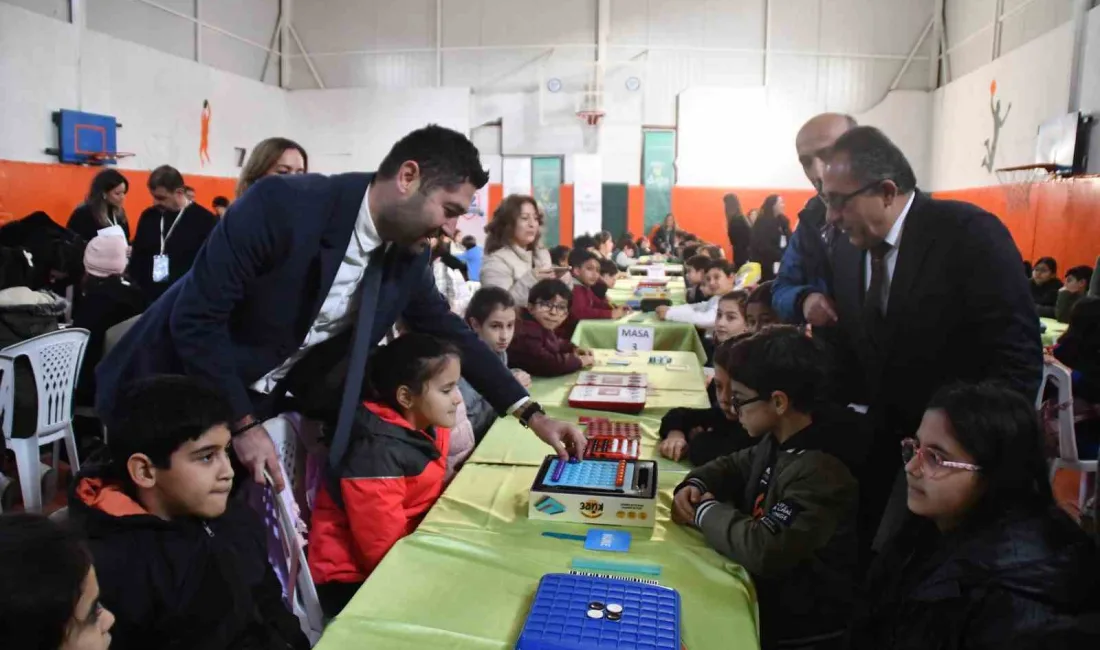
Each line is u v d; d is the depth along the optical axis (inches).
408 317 67.5
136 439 42.8
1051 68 294.7
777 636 54.1
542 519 56.6
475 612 42.7
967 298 53.7
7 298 111.3
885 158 54.5
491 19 448.5
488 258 134.5
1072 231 274.4
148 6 337.1
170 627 42.6
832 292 72.9
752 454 60.9
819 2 432.8
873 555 60.1
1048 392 113.7
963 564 38.5
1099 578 36.0
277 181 52.3
